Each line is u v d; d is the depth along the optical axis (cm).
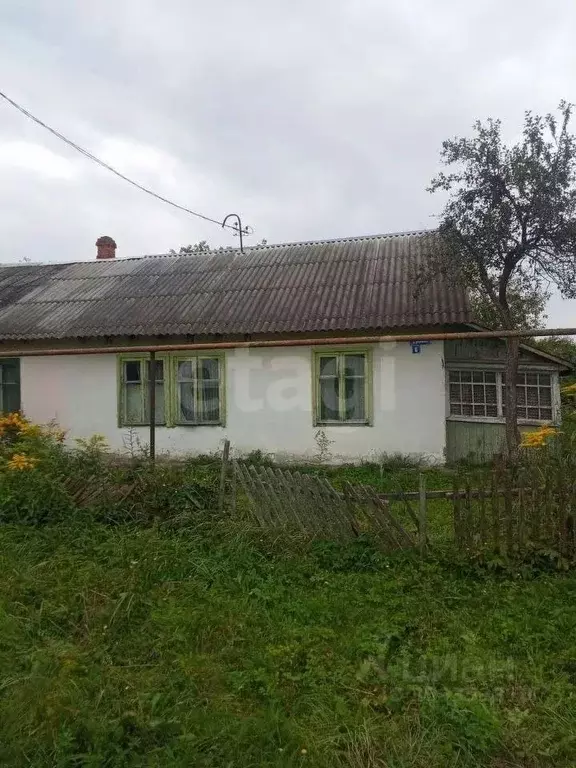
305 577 457
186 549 494
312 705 290
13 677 315
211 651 345
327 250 1339
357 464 998
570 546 453
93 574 444
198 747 261
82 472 614
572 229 765
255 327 1004
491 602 402
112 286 1302
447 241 866
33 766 250
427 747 260
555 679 313
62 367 1134
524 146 792
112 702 290
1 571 457
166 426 1087
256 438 1052
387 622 373
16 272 1526
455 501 467
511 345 863
